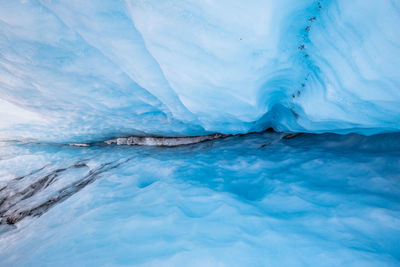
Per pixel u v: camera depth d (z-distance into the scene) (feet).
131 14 6.31
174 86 8.38
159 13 5.75
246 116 10.00
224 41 6.01
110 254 5.56
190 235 5.98
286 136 15.92
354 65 5.38
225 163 13.28
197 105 9.25
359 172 8.75
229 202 7.88
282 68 7.50
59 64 9.74
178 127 17.58
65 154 23.77
